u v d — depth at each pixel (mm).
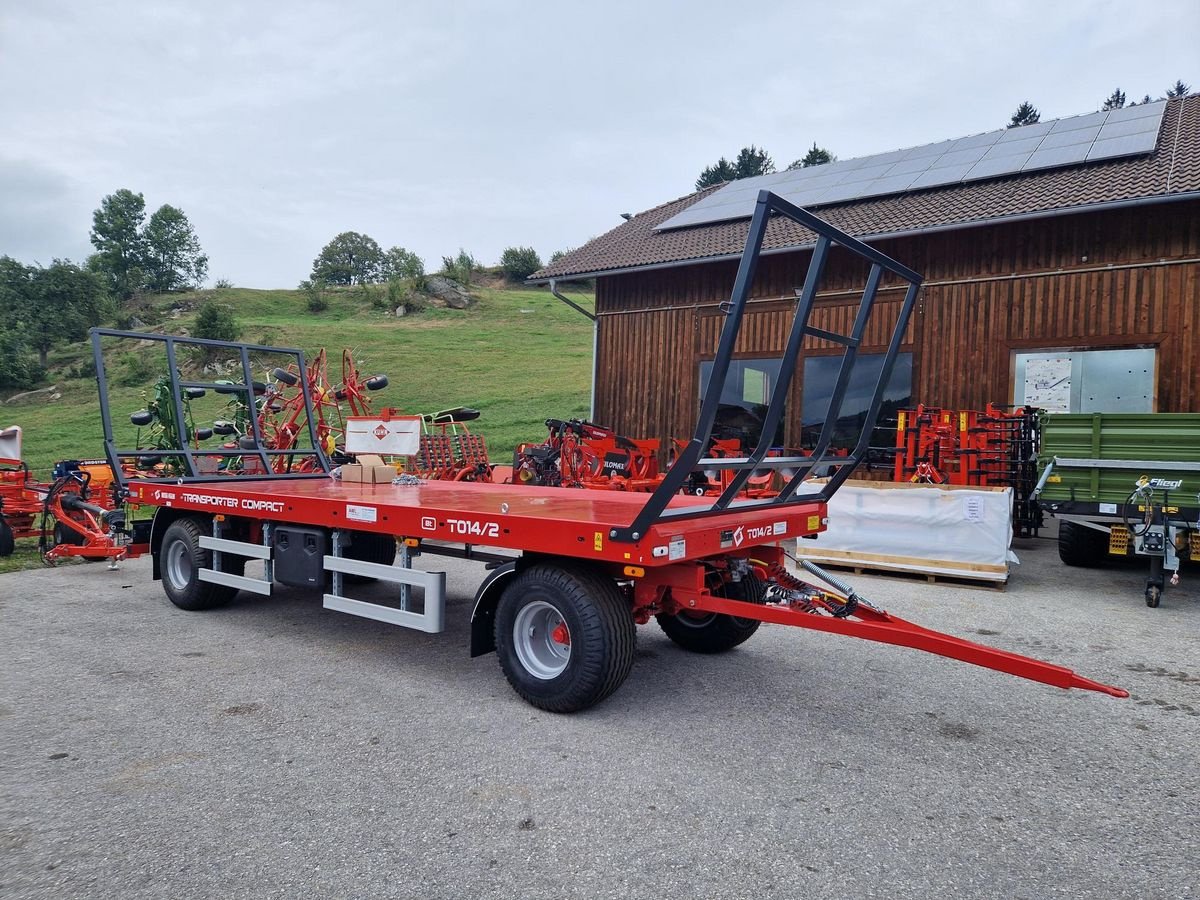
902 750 3764
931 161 13555
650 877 2688
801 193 14039
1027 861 2816
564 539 3998
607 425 14422
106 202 89188
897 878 2693
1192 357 9594
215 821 3045
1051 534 11000
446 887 2621
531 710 4242
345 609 5133
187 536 6281
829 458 4652
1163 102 13359
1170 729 4070
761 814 3125
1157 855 2867
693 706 4316
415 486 7035
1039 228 10594
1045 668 3412
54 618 6199
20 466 9469
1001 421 9820
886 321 11656
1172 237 9734
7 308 55125
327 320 54062
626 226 16609
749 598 5047
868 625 3748
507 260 68062
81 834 2947
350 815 3098
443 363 35125
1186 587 7742
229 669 4918
